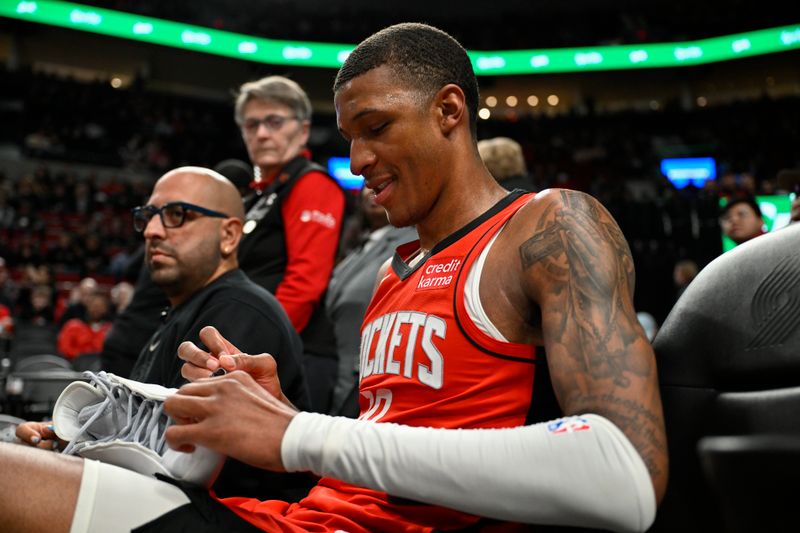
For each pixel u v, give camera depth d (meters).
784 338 0.94
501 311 1.10
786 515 0.65
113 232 13.27
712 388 1.01
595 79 17.91
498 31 17.55
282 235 2.58
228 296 1.82
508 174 2.90
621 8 17.58
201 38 16.41
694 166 14.91
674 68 17.03
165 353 1.78
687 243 8.87
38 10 15.29
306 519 1.15
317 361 2.51
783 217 4.37
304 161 2.71
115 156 15.54
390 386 1.17
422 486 0.94
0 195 13.24
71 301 8.08
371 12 17.77
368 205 3.14
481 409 1.09
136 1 16.05
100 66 17.17
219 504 1.06
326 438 0.98
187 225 1.93
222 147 16.92
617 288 1.01
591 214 1.08
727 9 16.42
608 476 0.88
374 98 1.21
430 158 1.23
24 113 15.80
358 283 2.85
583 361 0.96
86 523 0.99
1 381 3.62
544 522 0.93
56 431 1.20
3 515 0.97
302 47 16.84
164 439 1.13
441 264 1.20
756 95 17.30
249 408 1.01
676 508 1.01
